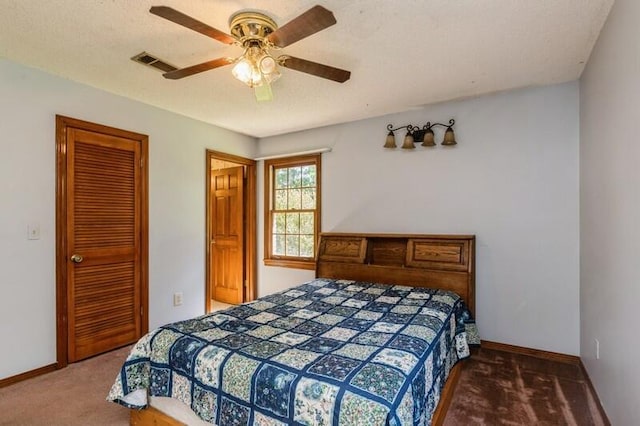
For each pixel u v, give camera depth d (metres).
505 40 2.14
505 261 3.05
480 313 3.15
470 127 3.22
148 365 1.85
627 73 1.62
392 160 3.64
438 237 3.19
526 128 2.98
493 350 3.06
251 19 1.80
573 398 2.23
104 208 3.00
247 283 4.66
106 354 2.98
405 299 2.64
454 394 2.29
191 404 1.62
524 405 2.15
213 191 5.07
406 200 3.56
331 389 1.27
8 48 2.27
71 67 2.55
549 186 2.88
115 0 1.75
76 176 2.81
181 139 3.67
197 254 3.83
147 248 3.34
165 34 2.09
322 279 3.54
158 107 3.43
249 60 1.85
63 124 2.73
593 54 2.25
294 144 4.38
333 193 4.04
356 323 2.04
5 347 2.42
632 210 1.58
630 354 1.60
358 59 2.40
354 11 1.83
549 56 2.36
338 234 3.76
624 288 1.69
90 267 2.90
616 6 1.75
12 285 2.46
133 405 1.82
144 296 3.31
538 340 2.91
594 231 2.28
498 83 2.83
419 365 1.51
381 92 3.03
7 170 2.44
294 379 1.35
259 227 4.70
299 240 4.39
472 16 1.88
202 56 2.38
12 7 1.81
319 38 2.12
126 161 3.17
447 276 3.03
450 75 2.67
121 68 2.56
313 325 2.00
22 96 2.51
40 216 2.60
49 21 1.94
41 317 2.60
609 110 1.92
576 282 2.77
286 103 3.31
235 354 1.58
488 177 3.14
